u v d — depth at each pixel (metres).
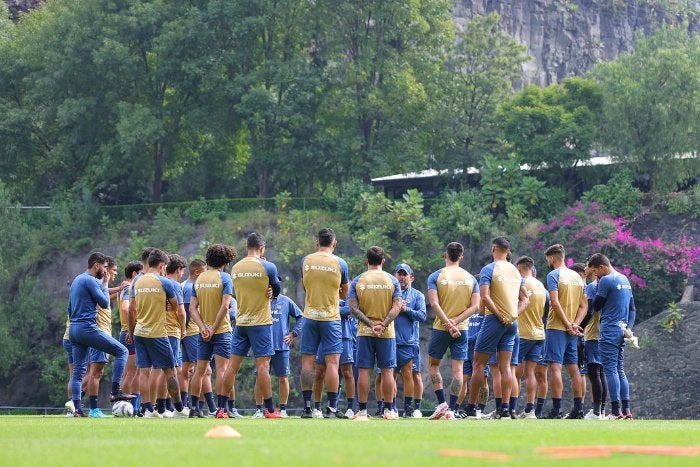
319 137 124.81
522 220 105.31
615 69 112.69
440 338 36.25
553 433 21.70
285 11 129.50
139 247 113.44
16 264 117.94
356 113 124.31
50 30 135.25
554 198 108.56
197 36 128.00
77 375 36.34
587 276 38.94
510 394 35.81
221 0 128.25
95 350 37.50
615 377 37.41
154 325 35.69
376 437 19.83
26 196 139.12
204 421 30.52
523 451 16.31
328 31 126.75
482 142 120.19
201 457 15.03
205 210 119.75
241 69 131.88
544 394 39.69
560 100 118.62
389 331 34.88
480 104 122.69
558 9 190.00
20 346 108.81
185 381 40.88
